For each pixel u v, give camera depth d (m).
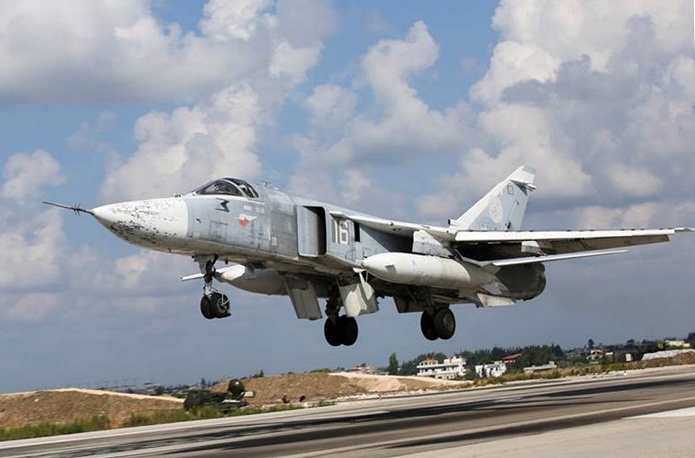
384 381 72.00
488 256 34.94
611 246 33.84
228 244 26.67
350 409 37.41
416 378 74.06
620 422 17.59
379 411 32.19
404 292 33.25
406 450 15.51
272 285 32.28
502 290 34.62
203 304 27.38
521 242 33.75
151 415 45.00
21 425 56.84
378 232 31.89
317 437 20.45
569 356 186.12
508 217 39.06
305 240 29.11
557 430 17.17
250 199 27.66
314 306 31.62
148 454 19.97
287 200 29.06
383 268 29.00
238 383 47.75
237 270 32.59
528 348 187.12
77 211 24.33
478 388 55.28
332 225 29.78
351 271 30.95
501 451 13.96
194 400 46.12
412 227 31.67
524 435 16.70
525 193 40.12
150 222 24.78
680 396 25.47
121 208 24.55
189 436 26.08
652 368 71.69
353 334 33.56
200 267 27.52
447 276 30.92
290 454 16.62
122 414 57.16
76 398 60.94
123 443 25.62
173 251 26.16
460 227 34.75
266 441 20.64
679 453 12.30
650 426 16.09
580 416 20.59
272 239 28.00
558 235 32.41
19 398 62.38
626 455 12.45
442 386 69.81
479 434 17.84
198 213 25.89
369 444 17.45
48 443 29.88
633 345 117.50
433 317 33.06
